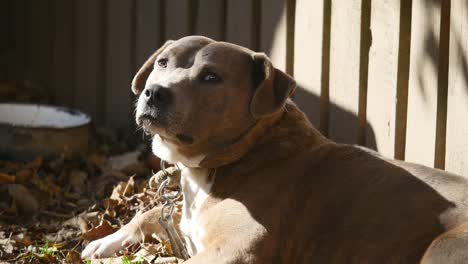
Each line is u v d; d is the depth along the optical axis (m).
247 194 4.75
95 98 8.16
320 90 6.11
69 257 5.33
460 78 5.23
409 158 5.61
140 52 7.65
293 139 4.93
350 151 4.89
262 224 4.63
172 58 4.90
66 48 8.45
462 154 5.24
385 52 5.69
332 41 6.05
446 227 4.36
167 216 5.18
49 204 6.32
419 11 5.47
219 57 4.82
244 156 4.89
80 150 7.12
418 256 4.36
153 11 7.51
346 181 4.72
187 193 5.06
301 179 4.79
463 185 4.54
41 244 5.65
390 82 5.66
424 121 5.48
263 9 6.54
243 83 4.84
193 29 7.29
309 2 6.16
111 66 7.94
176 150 4.92
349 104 5.95
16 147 6.94
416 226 4.42
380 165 4.74
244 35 6.73
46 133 6.96
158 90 4.68
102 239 5.48
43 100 8.63
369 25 5.84
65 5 8.41
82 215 6.00
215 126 4.82
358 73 5.86
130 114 7.75
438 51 5.36
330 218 4.65
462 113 5.23
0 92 8.68
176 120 4.70
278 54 6.43
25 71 8.95
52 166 6.87
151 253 5.32
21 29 8.98
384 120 5.71
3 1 9.04
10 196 6.32
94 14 8.09
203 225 4.85
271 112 4.73
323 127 6.15
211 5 7.06
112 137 7.71
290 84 4.77
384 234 4.48
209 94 4.77
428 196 4.50
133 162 6.87
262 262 4.57
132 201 6.14
